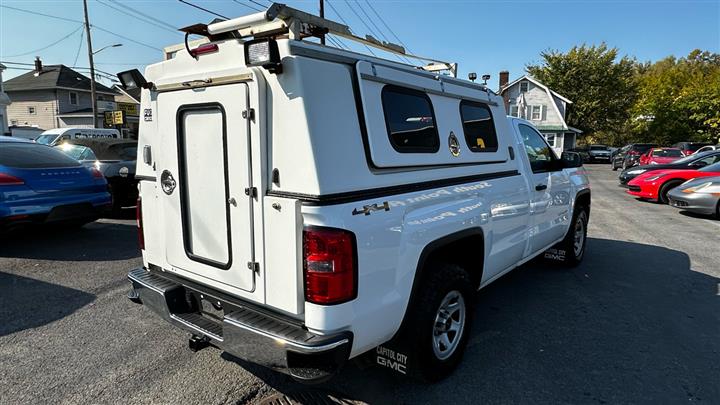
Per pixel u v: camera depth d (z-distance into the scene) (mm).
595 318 4055
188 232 2723
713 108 33000
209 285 2652
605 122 45250
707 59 62969
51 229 7012
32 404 2664
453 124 3084
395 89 2561
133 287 3062
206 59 2414
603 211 10375
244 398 2748
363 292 2217
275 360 2158
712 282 5125
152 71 2742
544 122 39625
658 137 36531
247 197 2318
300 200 2104
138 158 3049
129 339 3484
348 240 2104
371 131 2336
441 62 3811
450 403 2730
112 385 2869
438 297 2729
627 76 44281
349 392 2824
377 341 2418
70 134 14352
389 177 2439
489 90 3662
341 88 2223
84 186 6133
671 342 3604
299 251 2146
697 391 2910
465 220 2988
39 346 3357
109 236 6719
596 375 3082
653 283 5070
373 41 3188
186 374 3006
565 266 5648
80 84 37250
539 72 45938
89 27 23562
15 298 4273
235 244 2434
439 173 2863
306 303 2146
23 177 5480
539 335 3689
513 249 3900
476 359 3273
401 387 2893
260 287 2352
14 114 36781
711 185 9102
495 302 4434
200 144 2531
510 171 3814
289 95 2094
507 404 2734
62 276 4895
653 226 8547
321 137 2090
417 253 2559
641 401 2797
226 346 2377
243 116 2266
